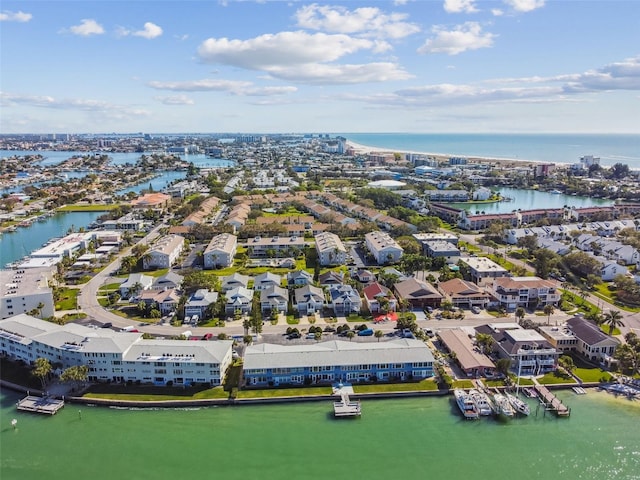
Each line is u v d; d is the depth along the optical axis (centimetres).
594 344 13238
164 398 11619
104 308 16925
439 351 13788
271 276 18950
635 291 17550
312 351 12550
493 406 11331
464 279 19888
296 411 11300
